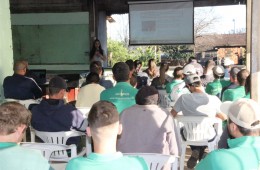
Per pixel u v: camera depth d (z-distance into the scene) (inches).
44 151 83.5
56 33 386.6
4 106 54.9
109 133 52.8
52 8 380.5
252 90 123.9
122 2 375.9
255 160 55.1
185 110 125.6
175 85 174.1
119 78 115.5
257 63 123.3
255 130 56.3
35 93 161.5
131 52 714.2
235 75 149.7
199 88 125.4
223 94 144.9
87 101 143.2
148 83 255.8
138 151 86.5
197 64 241.0
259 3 120.9
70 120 102.9
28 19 387.5
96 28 380.5
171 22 366.0
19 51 394.6
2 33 163.9
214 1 360.8
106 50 413.7
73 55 386.3
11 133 53.9
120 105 112.3
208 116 123.9
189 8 360.2
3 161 52.2
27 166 53.1
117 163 52.8
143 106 88.9
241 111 56.9
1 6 162.7
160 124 87.0
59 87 105.5
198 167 58.9
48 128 103.4
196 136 126.4
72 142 105.4
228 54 682.8
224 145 81.3
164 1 363.6
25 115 55.7
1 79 163.9
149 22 371.2
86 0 372.8
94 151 54.3
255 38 122.7
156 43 372.8
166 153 87.2
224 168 54.5
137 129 86.8
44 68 391.5
